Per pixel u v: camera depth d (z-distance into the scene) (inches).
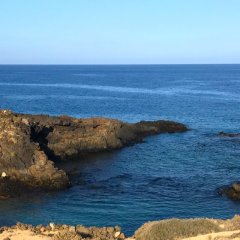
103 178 1814.7
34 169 1726.1
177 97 5270.7
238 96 5408.5
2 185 1625.2
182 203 1493.6
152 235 900.0
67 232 922.7
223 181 1754.4
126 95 5516.7
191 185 1702.8
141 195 1582.2
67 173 1881.2
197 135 2834.6
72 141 2247.8
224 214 1390.3
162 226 932.6
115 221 1315.2
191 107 4306.1
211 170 1929.1
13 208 1434.5
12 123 1910.7
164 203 1493.6
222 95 5541.3
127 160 2138.3
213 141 2623.0
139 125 2854.3
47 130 2204.7
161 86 7106.3
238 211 1418.6
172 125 3004.4
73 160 2150.6
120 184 1724.9
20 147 1761.8
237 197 1539.1
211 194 1593.3
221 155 2229.3
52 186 1659.7
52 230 970.7
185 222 956.0
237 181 1726.1
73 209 1428.4
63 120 2332.7
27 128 1982.0
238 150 2353.6
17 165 1717.5
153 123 2992.1
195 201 1514.5
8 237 887.7
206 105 4446.4
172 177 1818.4
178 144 2532.0
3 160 1712.6
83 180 1786.4
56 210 1417.3
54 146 2180.1
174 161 2106.3
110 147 2362.2
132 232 1217.4
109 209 1429.6
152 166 2011.6
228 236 847.1
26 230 960.3
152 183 1734.7
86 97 5191.9
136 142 2571.4
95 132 2365.9
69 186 1691.7
